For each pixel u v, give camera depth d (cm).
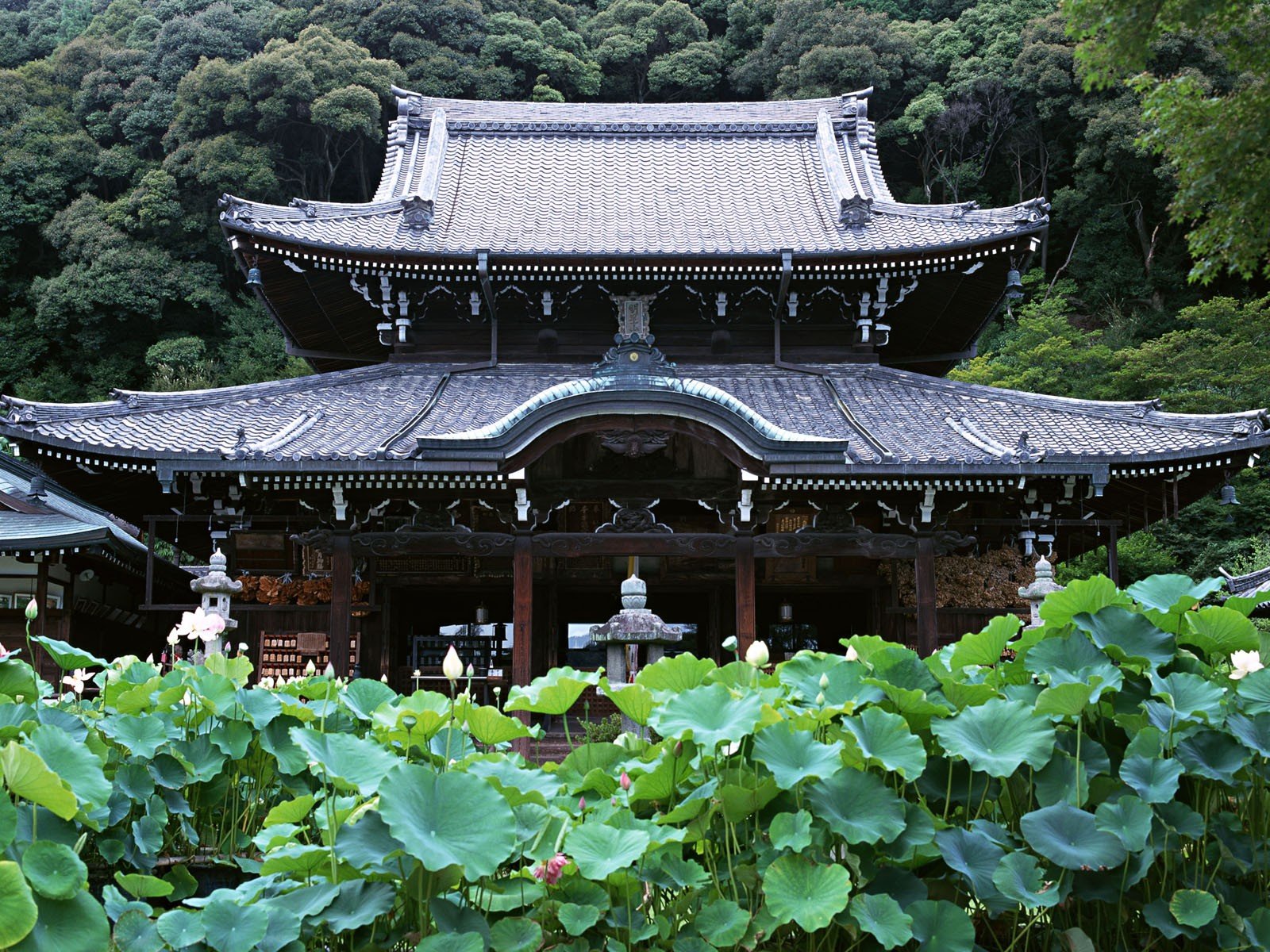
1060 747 450
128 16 6222
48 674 2047
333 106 5109
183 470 1694
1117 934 446
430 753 509
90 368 4916
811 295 2195
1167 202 5097
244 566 1969
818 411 1995
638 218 2480
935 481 1712
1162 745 444
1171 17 1516
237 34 5841
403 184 2589
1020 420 1972
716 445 1639
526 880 429
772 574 2030
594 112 2897
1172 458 1738
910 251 2075
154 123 5431
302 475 1708
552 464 1747
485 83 5781
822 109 2844
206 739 587
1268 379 3772
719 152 2838
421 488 1747
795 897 397
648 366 1659
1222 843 435
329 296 2308
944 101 5681
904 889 427
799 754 423
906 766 425
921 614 1766
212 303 5019
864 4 6512
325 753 448
